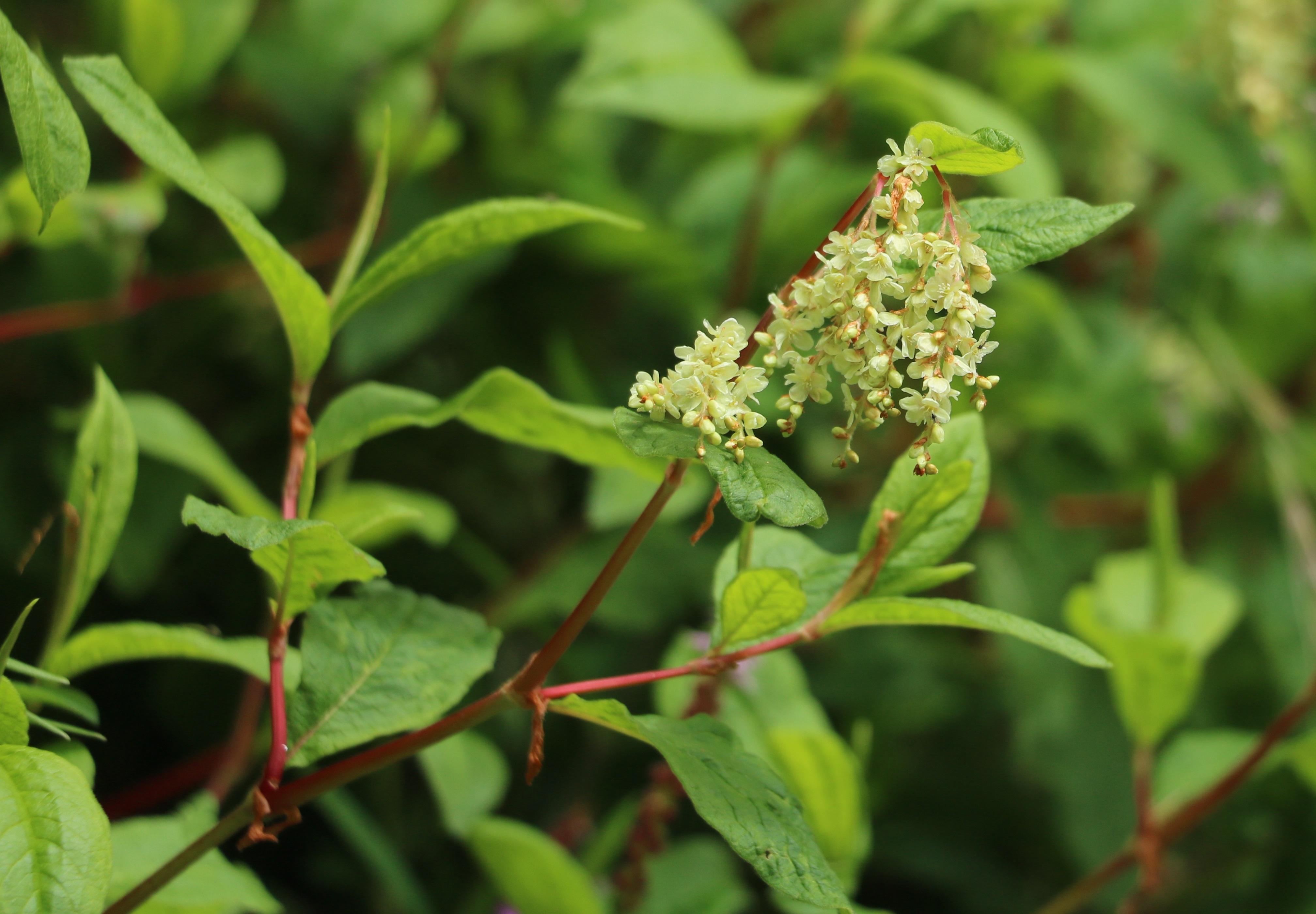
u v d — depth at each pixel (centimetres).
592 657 99
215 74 103
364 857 83
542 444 69
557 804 100
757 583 64
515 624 96
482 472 107
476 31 104
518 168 103
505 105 106
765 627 65
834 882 63
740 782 64
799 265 103
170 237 101
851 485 108
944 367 63
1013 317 109
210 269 102
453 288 93
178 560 95
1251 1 104
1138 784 77
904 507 67
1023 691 106
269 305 103
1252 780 97
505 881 75
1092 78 105
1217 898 106
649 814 75
